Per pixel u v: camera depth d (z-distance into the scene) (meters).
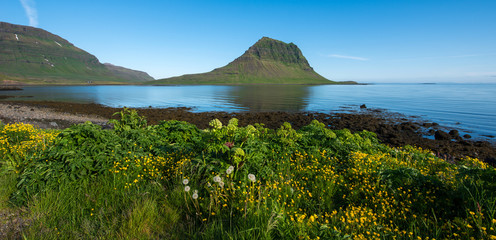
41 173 4.30
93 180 4.56
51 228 3.42
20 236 3.23
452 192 4.04
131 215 3.60
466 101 49.75
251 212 3.51
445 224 3.38
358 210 3.68
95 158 4.87
